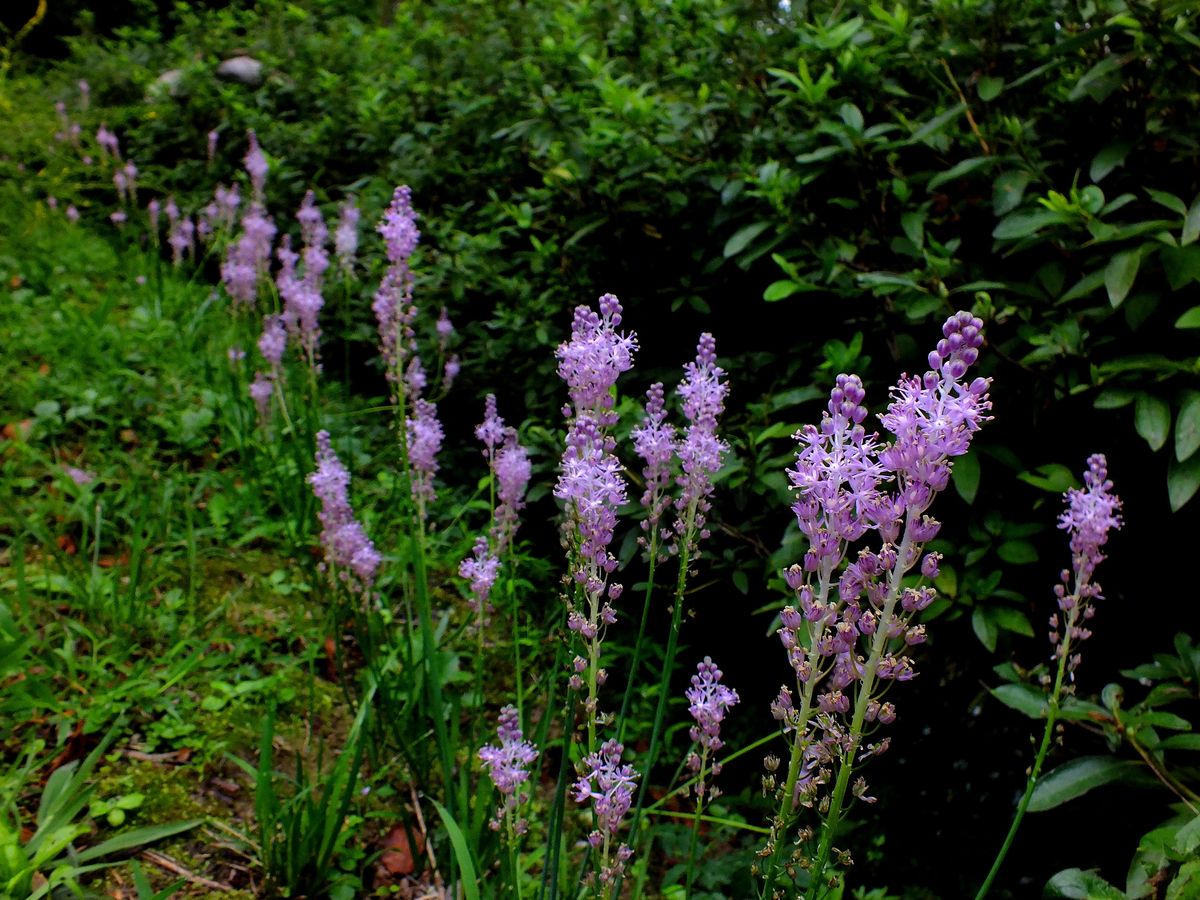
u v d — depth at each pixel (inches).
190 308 227.9
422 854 102.1
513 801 77.1
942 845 111.0
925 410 47.4
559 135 155.4
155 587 130.8
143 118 321.7
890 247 117.9
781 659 132.0
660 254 148.4
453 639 124.6
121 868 93.2
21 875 76.7
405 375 116.7
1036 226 96.1
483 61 229.5
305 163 259.6
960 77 124.5
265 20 369.4
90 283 242.2
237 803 105.0
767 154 135.3
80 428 170.9
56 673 111.0
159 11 478.3
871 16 142.0
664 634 137.7
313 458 153.9
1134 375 90.4
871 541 110.5
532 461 148.6
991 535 101.7
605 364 71.5
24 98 363.9
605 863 67.9
